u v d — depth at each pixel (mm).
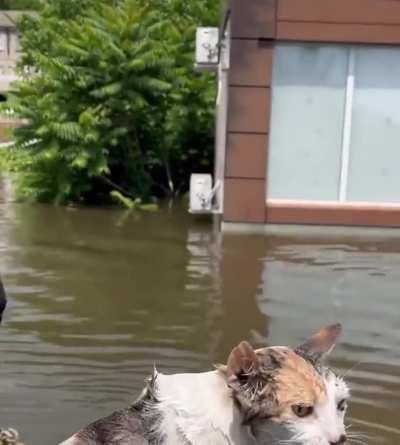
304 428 2936
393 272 8156
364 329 6480
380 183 10102
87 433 3207
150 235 9656
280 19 9625
